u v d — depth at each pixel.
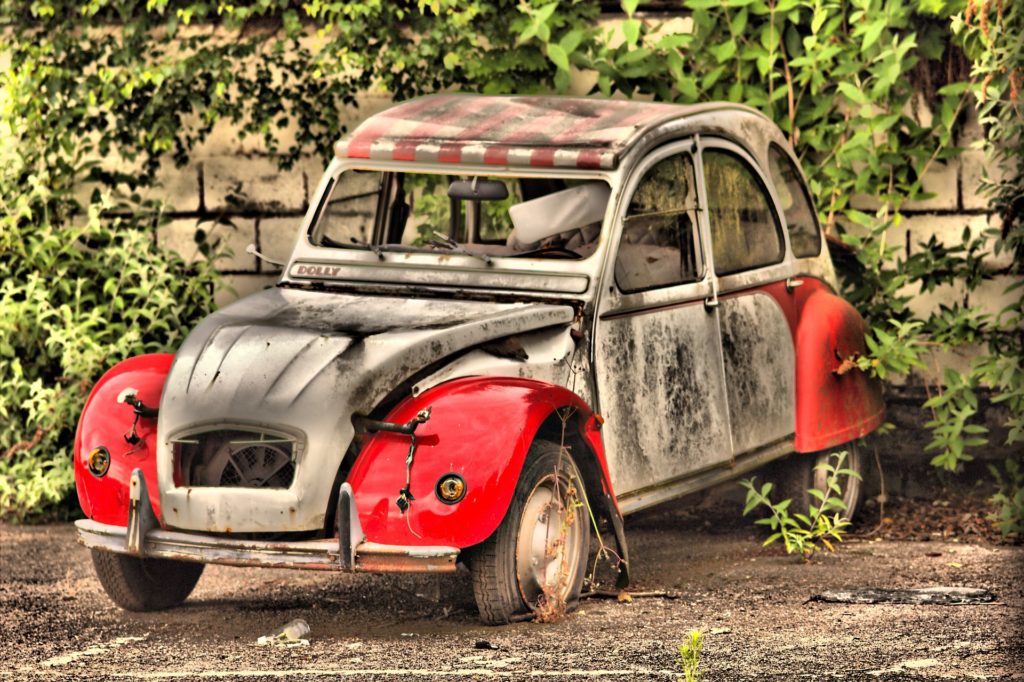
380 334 10.35
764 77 16.20
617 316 11.15
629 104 12.46
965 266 15.75
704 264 12.04
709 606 10.97
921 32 15.85
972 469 15.73
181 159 16.84
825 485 13.48
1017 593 11.32
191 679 9.11
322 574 12.37
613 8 16.27
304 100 16.62
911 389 15.77
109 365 15.33
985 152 14.45
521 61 16.02
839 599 11.12
